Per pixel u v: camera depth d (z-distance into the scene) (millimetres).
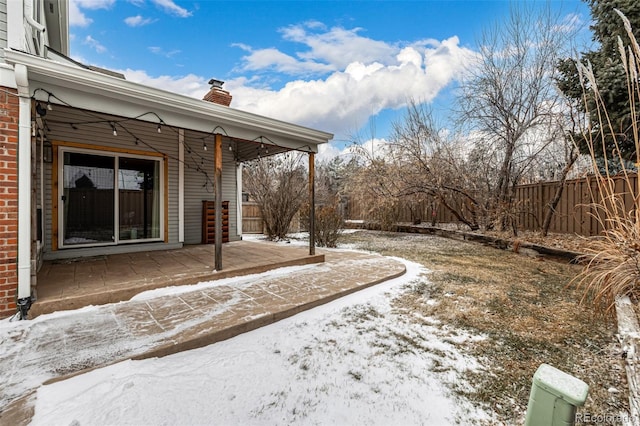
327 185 18000
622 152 5109
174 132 6398
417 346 2520
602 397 1876
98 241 5520
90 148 5359
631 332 2406
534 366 2219
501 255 6660
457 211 10398
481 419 1692
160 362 2197
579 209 6637
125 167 5809
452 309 3342
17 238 2805
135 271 4234
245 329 2764
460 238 9234
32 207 2900
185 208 6984
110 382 1884
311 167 5645
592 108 5016
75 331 2574
